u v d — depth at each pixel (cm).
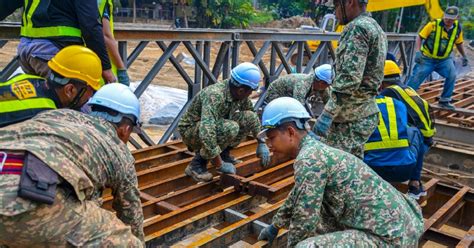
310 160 217
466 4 4259
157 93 834
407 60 904
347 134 320
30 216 161
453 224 392
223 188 383
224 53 530
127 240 187
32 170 162
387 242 214
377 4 1036
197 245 268
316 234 237
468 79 980
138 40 424
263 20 3966
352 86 291
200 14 3422
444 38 635
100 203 199
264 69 586
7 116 216
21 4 322
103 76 306
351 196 217
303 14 4031
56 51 290
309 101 625
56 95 230
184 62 1658
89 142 185
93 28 288
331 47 694
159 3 3519
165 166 394
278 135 230
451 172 491
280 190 367
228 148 406
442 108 640
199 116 377
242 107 390
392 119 343
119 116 210
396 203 218
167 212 324
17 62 362
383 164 337
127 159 203
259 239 270
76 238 171
